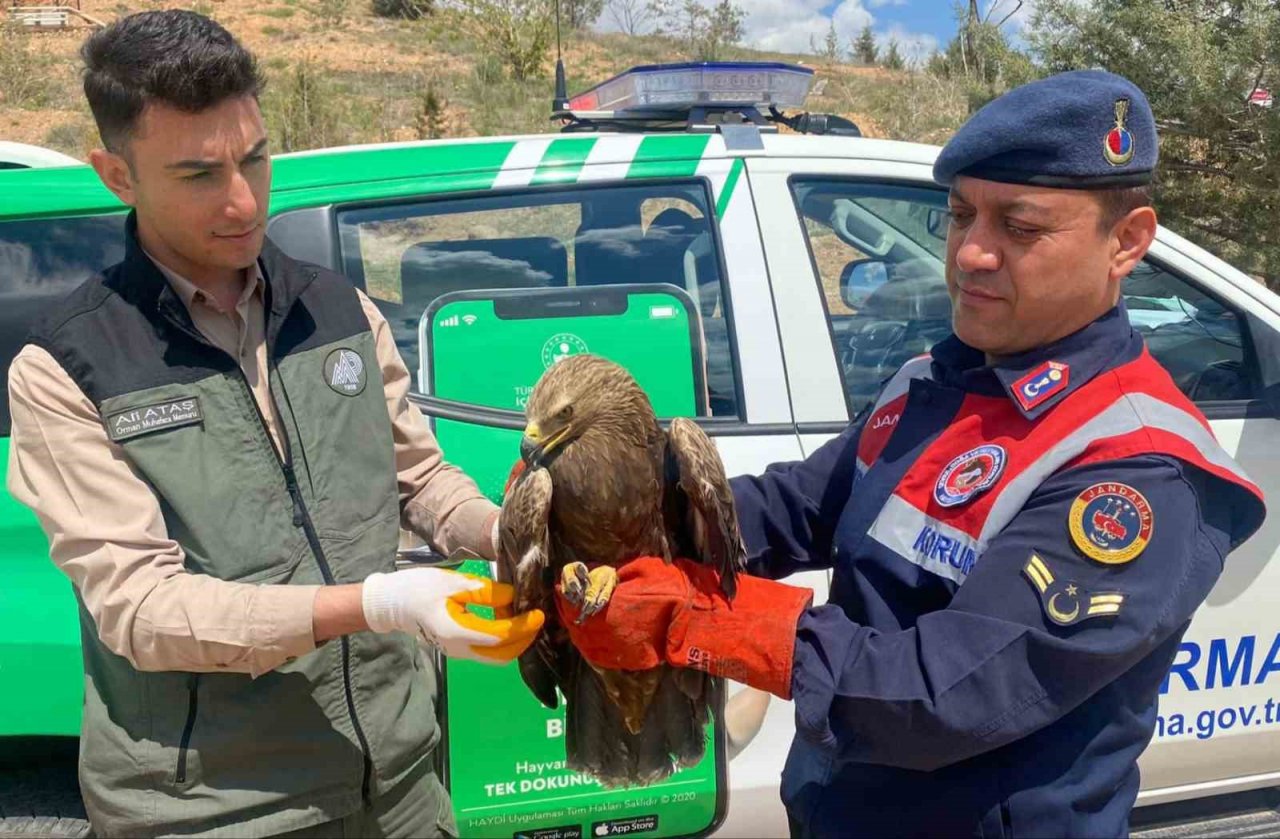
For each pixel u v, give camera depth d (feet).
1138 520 5.16
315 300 7.02
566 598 5.83
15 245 9.07
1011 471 5.60
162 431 6.25
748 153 10.31
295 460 6.71
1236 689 10.43
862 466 6.63
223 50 6.00
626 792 9.29
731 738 9.61
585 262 10.23
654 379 9.59
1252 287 10.61
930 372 6.55
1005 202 5.57
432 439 7.91
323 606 5.93
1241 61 32.01
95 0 99.55
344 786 6.84
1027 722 5.16
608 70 89.61
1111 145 5.41
